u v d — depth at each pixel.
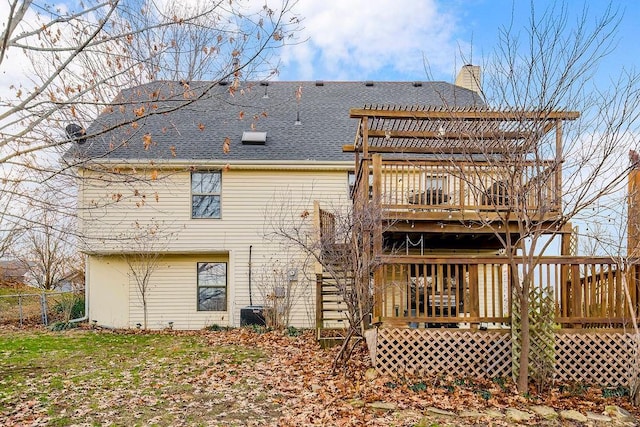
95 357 9.06
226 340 10.85
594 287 7.50
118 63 6.38
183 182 13.41
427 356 7.61
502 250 12.25
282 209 13.56
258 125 15.16
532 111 6.89
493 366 7.49
